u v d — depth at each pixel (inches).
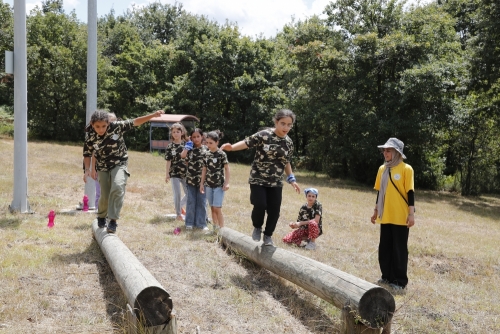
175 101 1428.4
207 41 1409.9
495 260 313.0
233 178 735.1
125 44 1603.1
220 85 1353.3
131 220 314.7
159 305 135.0
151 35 2103.8
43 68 1316.4
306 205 301.4
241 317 164.6
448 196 848.9
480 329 174.7
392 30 938.1
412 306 192.9
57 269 196.2
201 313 163.5
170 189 503.5
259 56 1396.4
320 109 944.9
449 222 515.5
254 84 1337.4
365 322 142.6
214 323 157.0
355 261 269.4
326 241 321.4
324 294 161.2
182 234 277.1
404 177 218.7
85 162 233.9
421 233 408.5
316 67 986.7
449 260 303.3
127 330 140.5
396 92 882.8
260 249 209.6
